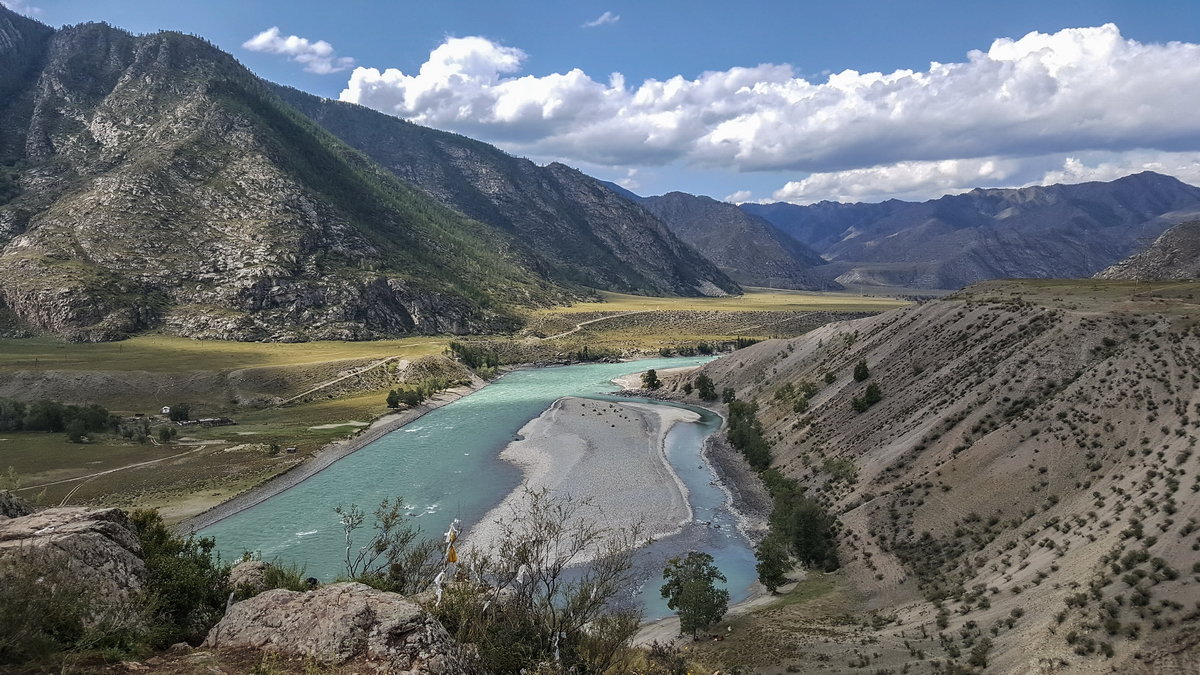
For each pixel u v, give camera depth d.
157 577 20.77
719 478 89.56
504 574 30.39
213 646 16.91
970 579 46.50
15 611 14.23
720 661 40.25
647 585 56.50
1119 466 48.53
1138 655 29.47
